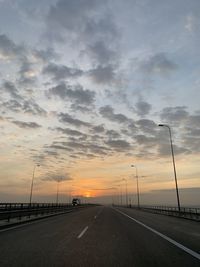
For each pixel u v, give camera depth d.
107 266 7.72
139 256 9.09
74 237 13.45
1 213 19.03
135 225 21.28
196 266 7.76
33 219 24.66
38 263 7.91
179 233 15.95
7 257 8.66
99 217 31.34
